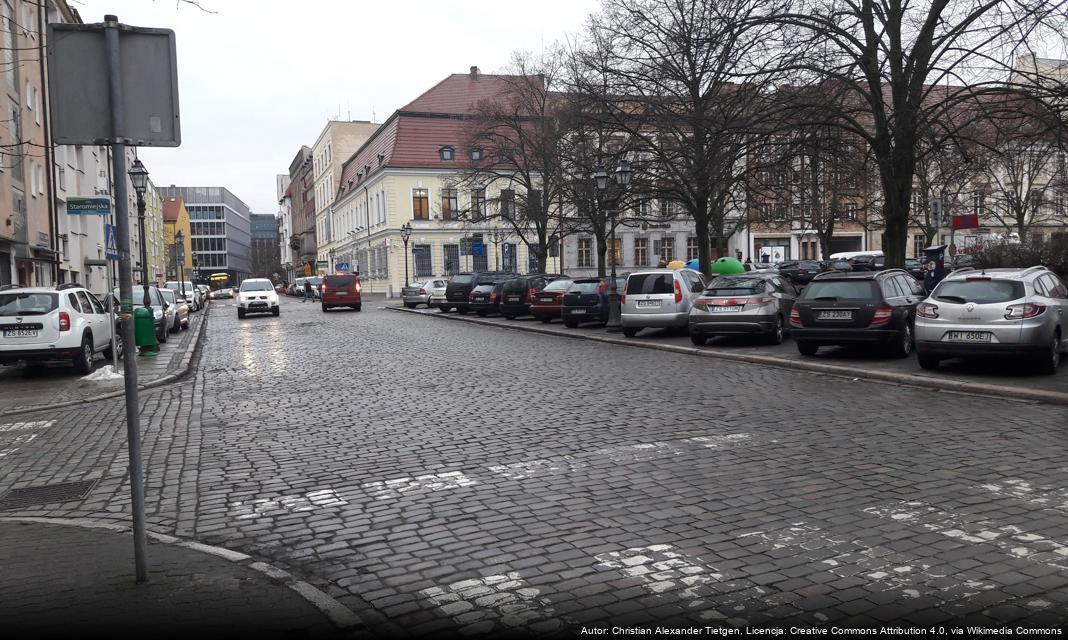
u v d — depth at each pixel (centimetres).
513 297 2722
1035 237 2525
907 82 1677
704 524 498
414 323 2769
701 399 1005
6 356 1371
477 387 1157
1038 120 1539
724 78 2000
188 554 464
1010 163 1830
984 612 360
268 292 3475
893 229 1753
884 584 396
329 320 3055
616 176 2172
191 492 627
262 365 1555
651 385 1143
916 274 2970
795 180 2203
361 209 6712
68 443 849
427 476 646
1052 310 1102
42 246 2802
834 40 1695
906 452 682
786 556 438
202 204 13912
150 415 1009
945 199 3397
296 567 451
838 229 6419
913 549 443
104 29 398
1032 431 761
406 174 5666
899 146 1700
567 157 3008
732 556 441
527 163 3559
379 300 5244
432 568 439
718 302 1630
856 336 1333
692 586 401
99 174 4094
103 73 400
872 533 471
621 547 461
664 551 452
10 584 414
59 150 3228
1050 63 1666
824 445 718
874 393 1029
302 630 354
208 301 6475
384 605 391
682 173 2236
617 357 1552
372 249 6294
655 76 2255
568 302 2261
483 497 579
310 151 10431
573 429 823
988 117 1589
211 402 1098
